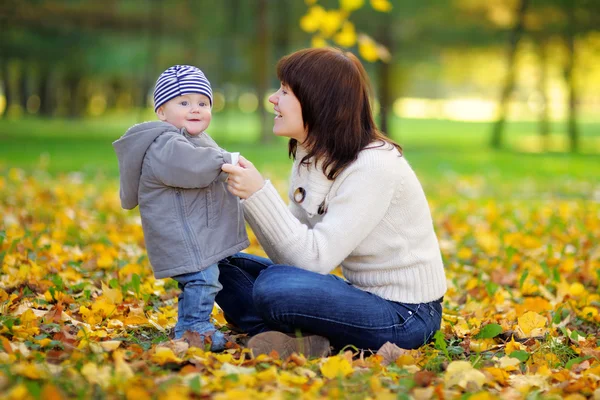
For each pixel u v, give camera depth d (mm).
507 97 30625
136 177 4039
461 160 22422
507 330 4602
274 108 4152
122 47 34156
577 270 6504
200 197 3990
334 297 3826
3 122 39656
